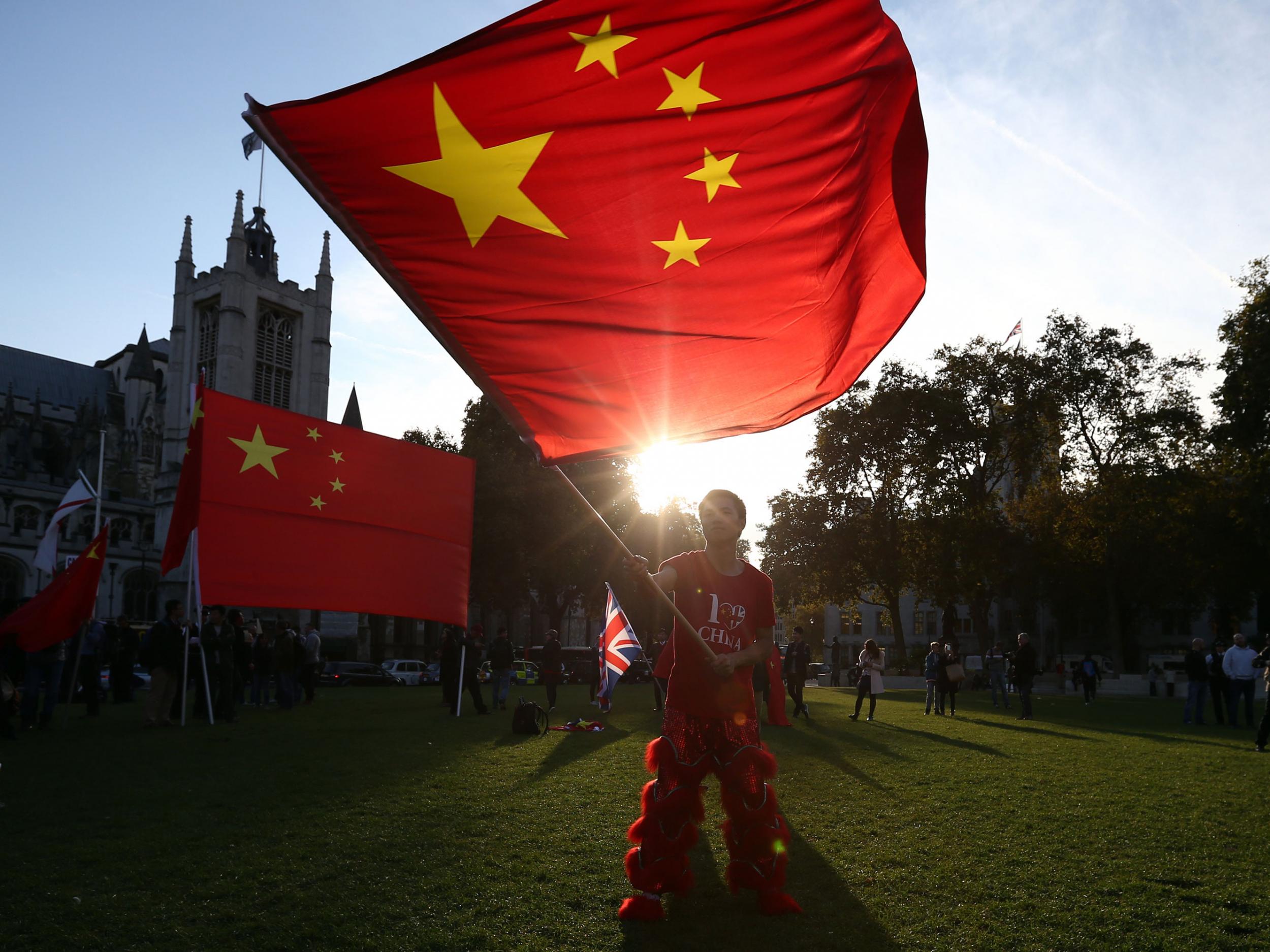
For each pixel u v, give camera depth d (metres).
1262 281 38.69
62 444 100.50
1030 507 48.47
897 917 4.64
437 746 12.84
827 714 22.06
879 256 4.00
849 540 49.22
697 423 3.91
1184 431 45.75
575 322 3.68
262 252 95.06
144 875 5.44
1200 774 10.49
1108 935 4.40
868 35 3.57
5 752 11.91
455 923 4.53
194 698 25.31
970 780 9.70
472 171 3.45
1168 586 52.94
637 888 4.59
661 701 21.95
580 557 54.06
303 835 6.61
